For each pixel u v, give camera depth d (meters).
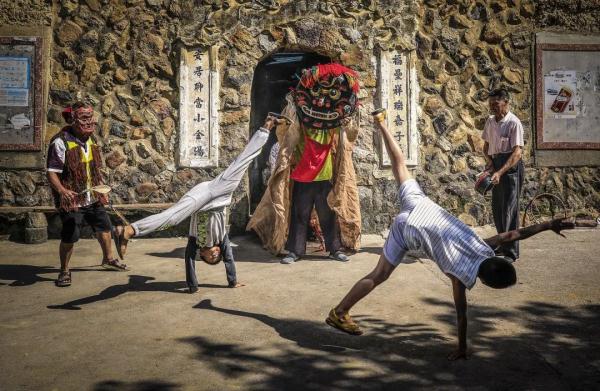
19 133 6.87
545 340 3.72
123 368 3.33
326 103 5.87
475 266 3.16
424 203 3.48
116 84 6.97
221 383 3.14
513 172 5.66
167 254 6.24
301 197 6.02
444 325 4.02
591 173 7.69
